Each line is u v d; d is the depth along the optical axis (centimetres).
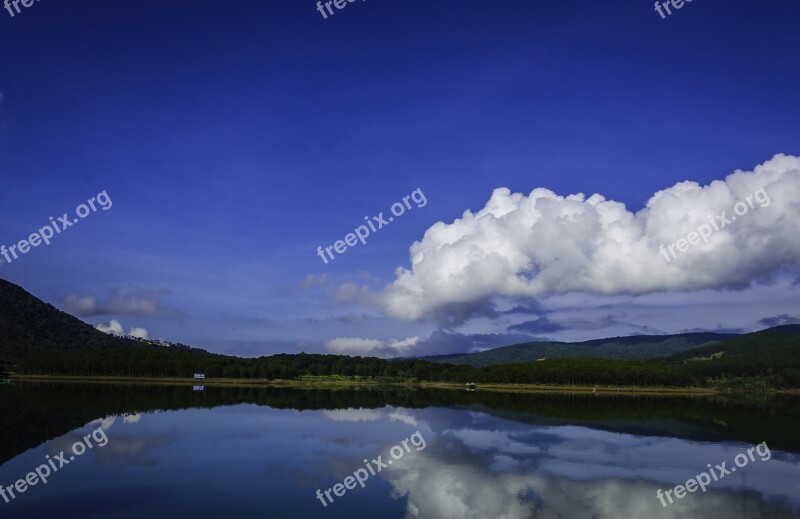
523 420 9350
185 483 4425
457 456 5747
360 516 3675
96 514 3619
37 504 3819
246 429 7569
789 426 9131
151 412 9444
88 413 8988
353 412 10388
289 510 3762
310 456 5625
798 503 4188
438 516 3719
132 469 4894
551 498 4203
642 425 8956
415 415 9969
